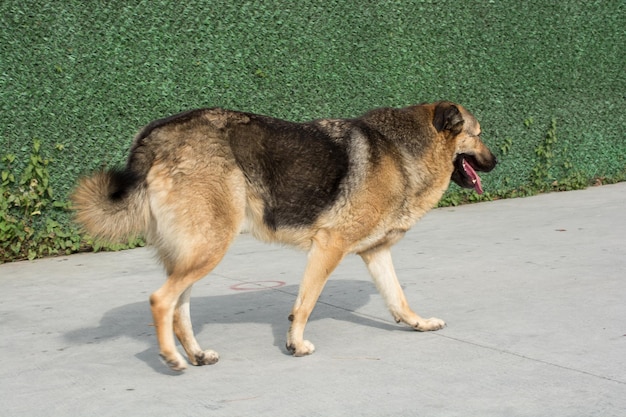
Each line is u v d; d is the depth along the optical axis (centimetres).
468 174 564
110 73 812
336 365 463
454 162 558
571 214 1009
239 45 891
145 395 420
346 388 421
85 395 421
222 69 883
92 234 466
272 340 521
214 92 880
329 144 503
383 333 530
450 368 448
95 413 396
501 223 960
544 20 1177
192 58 861
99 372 459
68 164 802
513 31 1143
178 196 464
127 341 523
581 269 691
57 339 529
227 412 392
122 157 827
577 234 867
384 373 444
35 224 798
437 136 535
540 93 1189
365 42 996
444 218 1012
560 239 842
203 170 469
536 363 451
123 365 472
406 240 870
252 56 903
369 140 510
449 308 582
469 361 459
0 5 749
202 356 471
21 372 461
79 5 790
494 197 1166
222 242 471
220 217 470
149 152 471
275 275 723
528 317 548
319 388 423
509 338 501
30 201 781
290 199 493
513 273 688
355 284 680
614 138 1304
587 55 1241
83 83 799
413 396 406
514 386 416
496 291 627
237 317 582
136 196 468
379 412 386
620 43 1283
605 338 493
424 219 1009
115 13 810
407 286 656
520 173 1184
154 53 836
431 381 428
